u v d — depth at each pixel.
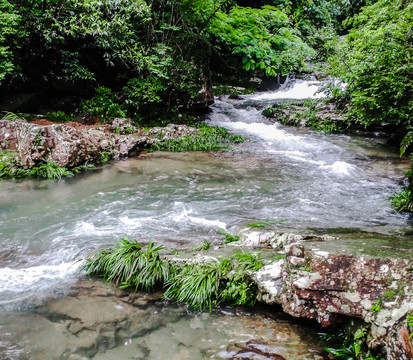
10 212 5.85
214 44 19.25
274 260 3.57
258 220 5.40
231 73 24.98
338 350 2.73
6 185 7.23
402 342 2.27
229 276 3.60
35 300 3.48
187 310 3.38
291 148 11.27
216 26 12.45
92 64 13.12
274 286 3.26
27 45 11.02
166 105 14.25
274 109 16.70
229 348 2.83
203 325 3.14
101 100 12.37
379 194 6.89
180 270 3.81
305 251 3.09
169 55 13.35
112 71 13.69
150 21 13.47
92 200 6.48
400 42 6.09
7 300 3.47
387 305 2.57
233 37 10.87
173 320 3.22
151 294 3.63
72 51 12.44
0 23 9.30
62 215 5.77
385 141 12.11
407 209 5.84
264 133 13.54
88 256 4.30
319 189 7.22
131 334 3.00
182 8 13.19
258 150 10.88
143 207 6.16
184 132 12.01
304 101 17.59
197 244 4.52
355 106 7.97
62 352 2.77
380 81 6.16
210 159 9.65
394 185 7.47
